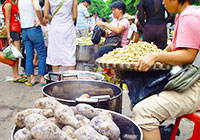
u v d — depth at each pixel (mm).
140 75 1530
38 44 3904
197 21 1288
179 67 1508
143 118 1437
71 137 969
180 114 1490
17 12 4203
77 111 1177
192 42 1305
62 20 3594
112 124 1051
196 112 1564
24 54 4988
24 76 4512
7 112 2883
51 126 910
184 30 1317
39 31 3855
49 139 879
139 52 1853
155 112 1425
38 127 892
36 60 5852
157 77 1488
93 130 976
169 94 1447
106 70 4578
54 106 1142
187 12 1324
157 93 1497
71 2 3600
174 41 1496
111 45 3619
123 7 3777
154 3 3545
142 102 1476
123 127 1236
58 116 1064
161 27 3645
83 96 1682
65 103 1425
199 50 1324
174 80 1394
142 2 3666
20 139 948
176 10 1481
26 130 988
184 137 2336
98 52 3686
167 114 1442
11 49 4066
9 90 3865
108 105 1471
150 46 2006
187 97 1430
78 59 4059
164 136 1988
